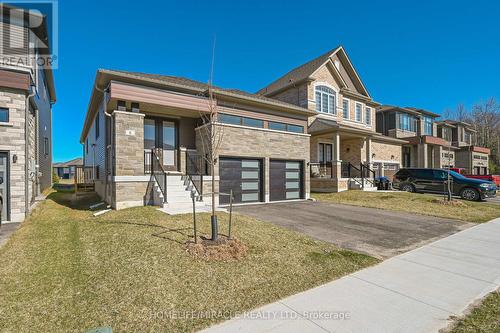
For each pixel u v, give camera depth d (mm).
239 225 7656
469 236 7535
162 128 12633
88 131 21203
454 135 38469
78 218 8680
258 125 13930
